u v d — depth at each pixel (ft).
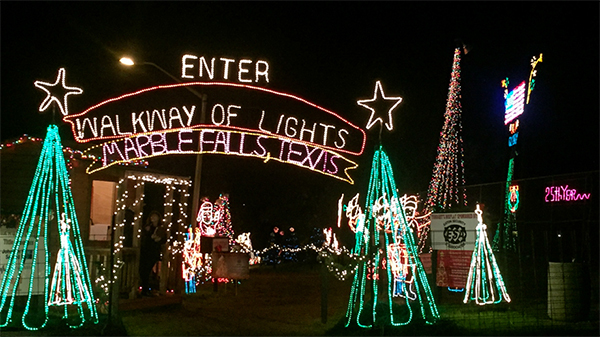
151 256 35.63
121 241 31.78
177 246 36.91
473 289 31.24
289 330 27.12
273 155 40.70
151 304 33.71
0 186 30.76
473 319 27.35
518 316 28.02
